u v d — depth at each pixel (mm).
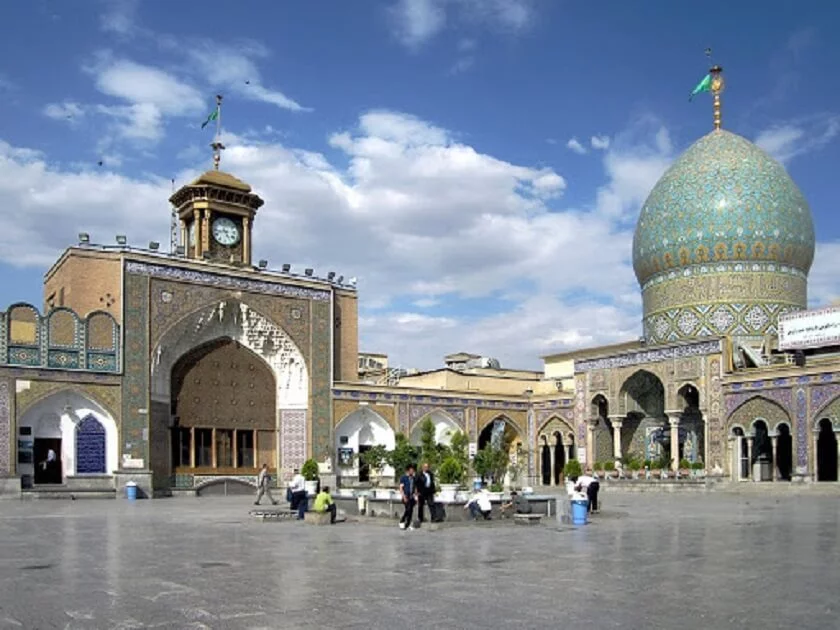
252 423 24422
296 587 6281
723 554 8336
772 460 23094
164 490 22078
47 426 20422
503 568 7328
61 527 11922
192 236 25516
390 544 9445
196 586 6355
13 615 5277
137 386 21625
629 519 13070
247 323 24250
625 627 4844
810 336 22172
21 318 20125
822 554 8320
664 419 26297
